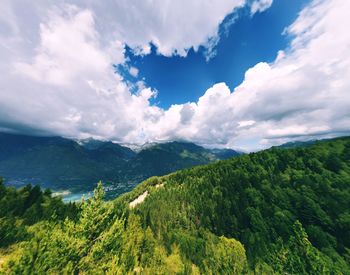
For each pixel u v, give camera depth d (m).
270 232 114.50
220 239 101.12
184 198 169.25
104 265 21.31
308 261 79.06
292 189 142.50
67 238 20.55
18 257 17.11
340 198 119.81
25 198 72.50
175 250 88.06
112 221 26.47
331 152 165.75
